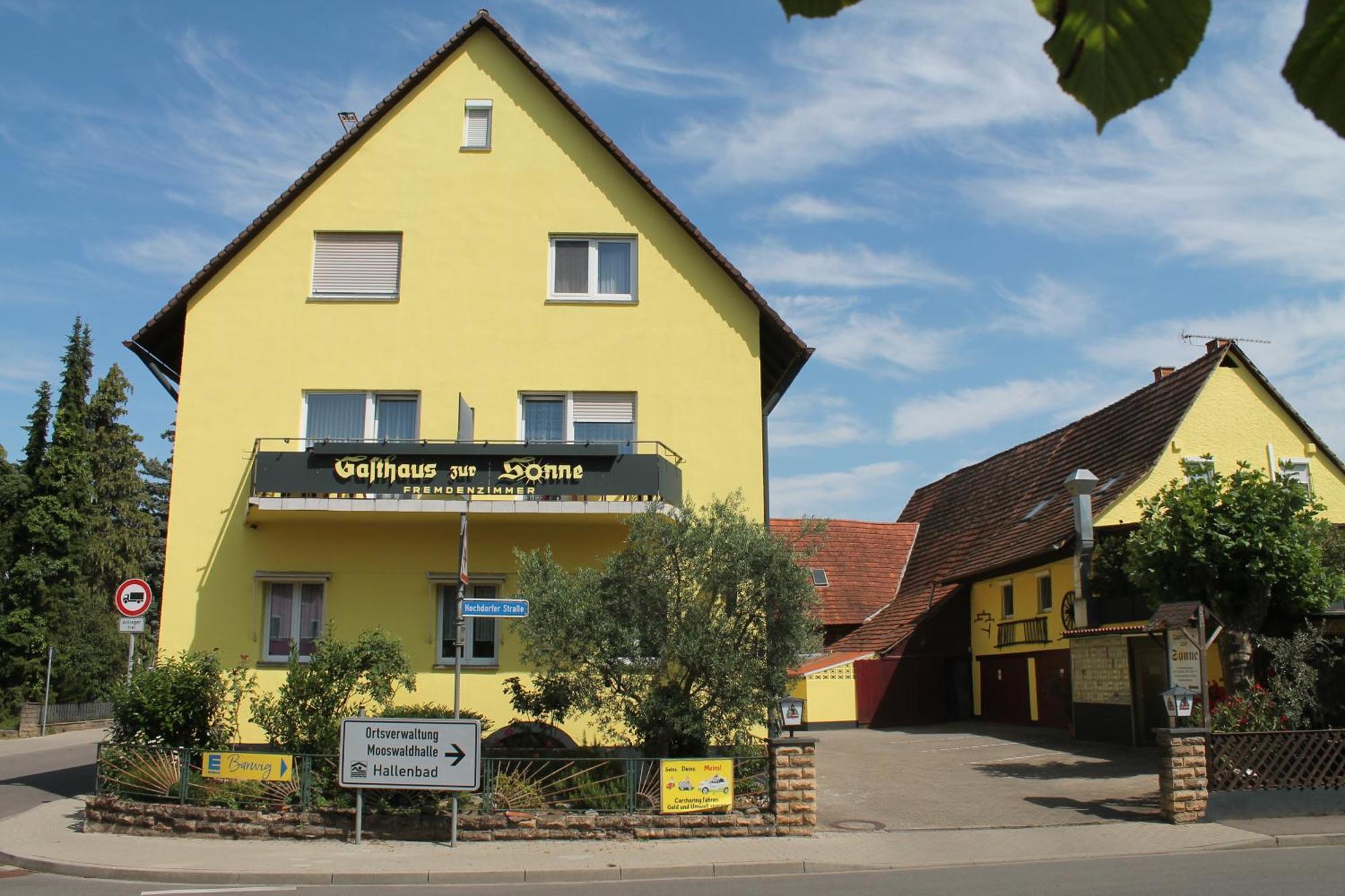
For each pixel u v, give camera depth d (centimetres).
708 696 1341
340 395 1788
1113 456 2644
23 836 1340
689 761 1298
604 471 1658
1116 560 2116
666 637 1322
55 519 4200
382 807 1302
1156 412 2570
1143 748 2061
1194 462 1722
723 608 1354
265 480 1647
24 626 3991
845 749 2261
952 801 1545
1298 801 1372
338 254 1825
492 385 1783
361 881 1101
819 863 1146
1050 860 1171
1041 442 3222
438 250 1819
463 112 1861
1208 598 1616
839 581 3497
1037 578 2552
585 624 1337
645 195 1839
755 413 1781
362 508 1636
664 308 1808
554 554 1708
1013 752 2116
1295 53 105
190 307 1791
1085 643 2288
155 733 1434
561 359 1792
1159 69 116
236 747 1645
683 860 1159
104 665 4109
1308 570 1570
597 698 1345
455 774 1250
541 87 1867
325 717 1398
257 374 1777
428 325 1797
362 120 1839
